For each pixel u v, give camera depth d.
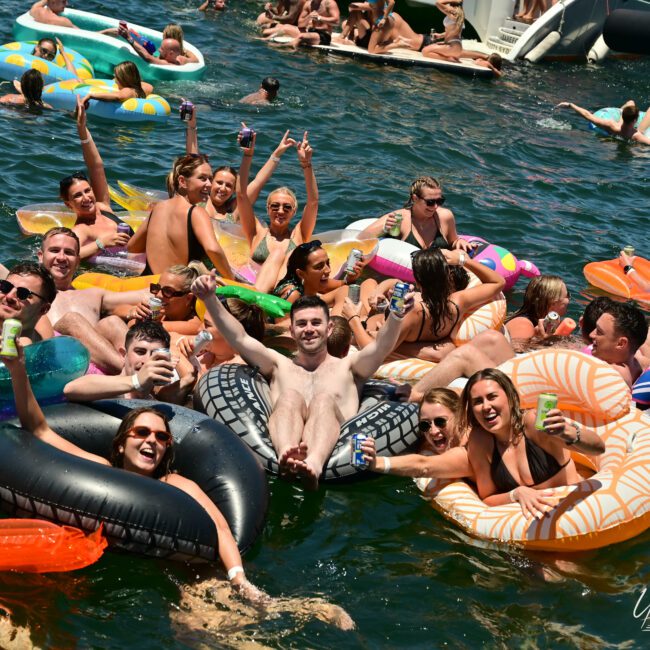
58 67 13.46
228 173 9.37
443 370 6.83
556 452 5.67
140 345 5.90
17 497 4.96
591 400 6.08
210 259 8.49
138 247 8.64
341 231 9.15
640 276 9.26
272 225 8.92
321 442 5.91
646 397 6.65
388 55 17.81
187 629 4.59
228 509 5.26
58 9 15.63
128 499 4.88
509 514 5.53
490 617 4.90
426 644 4.66
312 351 6.29
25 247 8.64
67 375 5.63
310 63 16.91
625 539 5.55
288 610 4.76
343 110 14.34
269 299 7.42
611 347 6.82
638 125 15.39
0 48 13.68
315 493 5.86
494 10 20.97
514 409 5.68
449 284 7.40
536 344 7.81
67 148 11.21
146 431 5.23
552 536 5.38
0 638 4.39
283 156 12.03
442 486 5.89
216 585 4.89
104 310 7.29
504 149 13.60
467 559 5.36
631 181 12.85
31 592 4.71
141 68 14.59
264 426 6.08
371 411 6.24
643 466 5.72
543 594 5.11
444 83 17.03
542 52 20.00
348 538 5.48
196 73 14.93
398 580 5.14
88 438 5.53
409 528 5.62
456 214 10.84
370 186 11.34
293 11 18.52
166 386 6.25
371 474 6.04
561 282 7.98
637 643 4.78
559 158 13.55
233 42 17.58
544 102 16.81
